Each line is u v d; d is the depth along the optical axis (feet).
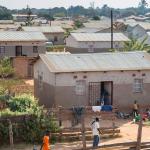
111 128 100.99
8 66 194.39
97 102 119.34
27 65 195.11
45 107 122.31
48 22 571.69
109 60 124.36
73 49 271.08
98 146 81.20
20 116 92.68
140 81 123.85
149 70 123.85
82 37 269.03
